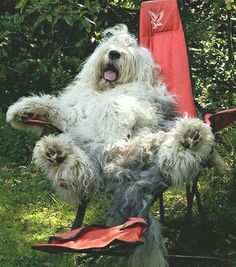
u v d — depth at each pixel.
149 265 3.12
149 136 3.37
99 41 5.07
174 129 3.31
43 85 5.25
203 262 3.44
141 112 3.52
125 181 3.20
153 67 3.77
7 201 4.18
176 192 4.24
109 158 3.35
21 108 3.54
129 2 5.29
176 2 3.90
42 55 5.19
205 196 4.15
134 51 3.71
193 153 3.22
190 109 3.71
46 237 3.75
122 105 3.50
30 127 3.63
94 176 3.29
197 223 3.82
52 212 4.06
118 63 3.67
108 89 3.73
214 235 3.67
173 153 3.22
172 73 3.80
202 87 5.00
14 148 4.80
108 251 2.97
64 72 4.99
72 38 5.12
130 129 3.48
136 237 2.85
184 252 3.50
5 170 4.64
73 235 2.93
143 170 3.27
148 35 3.92
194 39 5.03
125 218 3.11
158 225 3.16
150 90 3.69
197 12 5.23
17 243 3.66
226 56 5.21
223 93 4.98
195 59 5.14
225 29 5.30
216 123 3.38
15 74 5.22
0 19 5.25
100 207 4.09
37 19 5.01
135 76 3.71
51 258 3.49
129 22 5.30
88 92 3.70
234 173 4.28
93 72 3.72
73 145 3.29
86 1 4.86
